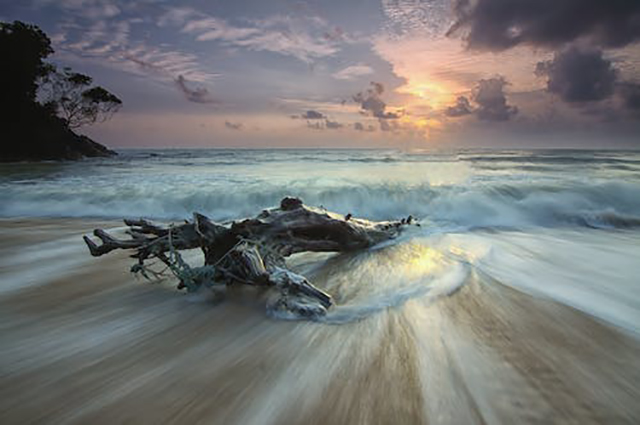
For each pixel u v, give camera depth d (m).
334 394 1.88
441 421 1.66
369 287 3.66
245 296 3.42
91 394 1.91
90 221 8.05
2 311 3.08
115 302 3.30
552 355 2.27
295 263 4.74
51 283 3.87
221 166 23.73
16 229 7.04
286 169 19.73
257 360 2.25
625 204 8.47
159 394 1.91
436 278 3.86
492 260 4.63
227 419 1.70
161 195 9.84
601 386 1.94
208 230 4.09
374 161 28.92
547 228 7.06
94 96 55.06
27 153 42.47
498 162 24.80
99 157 50.28
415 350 2.34
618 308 3.07
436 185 10.16
